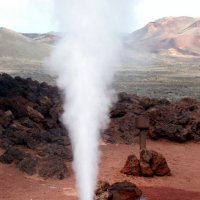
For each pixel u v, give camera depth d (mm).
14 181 20031
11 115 27875
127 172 21125
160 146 28297
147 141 29344
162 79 110188
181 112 31406
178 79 111500
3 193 18297
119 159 24203
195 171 22328
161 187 19203
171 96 69625
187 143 29344
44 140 25875
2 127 26547
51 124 28953
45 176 20641
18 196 17922
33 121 29109
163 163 21188
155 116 30453
